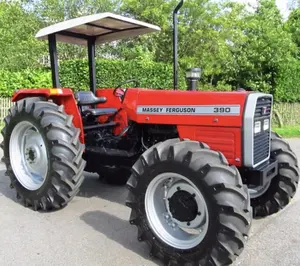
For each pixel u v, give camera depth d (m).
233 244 2.57
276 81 13.43
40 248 3.07
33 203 3.97
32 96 4.44
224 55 12.73
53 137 3.77
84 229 3.47
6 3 16.42
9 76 10.80
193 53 12.79
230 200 2.56
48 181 3.80
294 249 3.08
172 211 2.94
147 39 13.63
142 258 2.94
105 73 11.32
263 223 3.66
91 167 4.50
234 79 14.22
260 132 3.13
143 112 3.55
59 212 3.92
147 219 2.94
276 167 3.42
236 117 2.99
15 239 3.24
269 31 13.47
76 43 5.06
